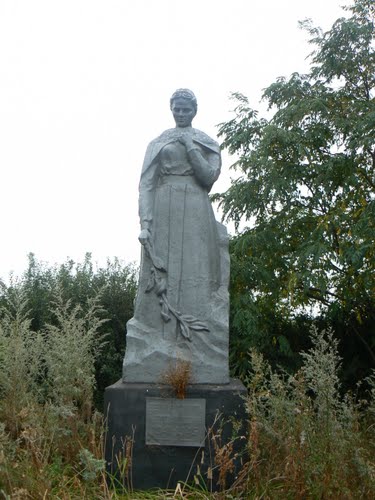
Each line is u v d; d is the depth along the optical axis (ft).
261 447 14.57
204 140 17.33
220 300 16.40
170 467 14.65
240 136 27.73
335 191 27.58
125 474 14.49
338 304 26.50
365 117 25.36
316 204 28.07
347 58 27.81
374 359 26.37
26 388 18.03
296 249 27.22
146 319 16.26
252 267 26.12
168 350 15.80
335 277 27.35
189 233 16.48
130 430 14.83
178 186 16.74
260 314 26.53
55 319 27.37
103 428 15.21
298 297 27.45
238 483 13.65
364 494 12.60
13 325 19.65
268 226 27.32
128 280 29.37
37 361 18.69
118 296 28.22
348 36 27.27
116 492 14.19
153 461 14.67
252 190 27.07
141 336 16.06
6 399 17.40
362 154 26.99
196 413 14.80
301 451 13.07
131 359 15.81
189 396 14.89
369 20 28.71
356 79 28.60
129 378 15.70
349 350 27.78
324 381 14.17
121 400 14.94
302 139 26.68
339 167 26.50
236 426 14.55
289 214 27.73
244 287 26.63
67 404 16.29
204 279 16.34
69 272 29.53
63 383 16.92
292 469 12.99
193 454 14.67
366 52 27.58
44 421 16.46
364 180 27.61
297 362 26.91
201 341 15.87
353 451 13.20
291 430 13.65
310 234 26.37
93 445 14.48
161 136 17.40
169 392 14.92
